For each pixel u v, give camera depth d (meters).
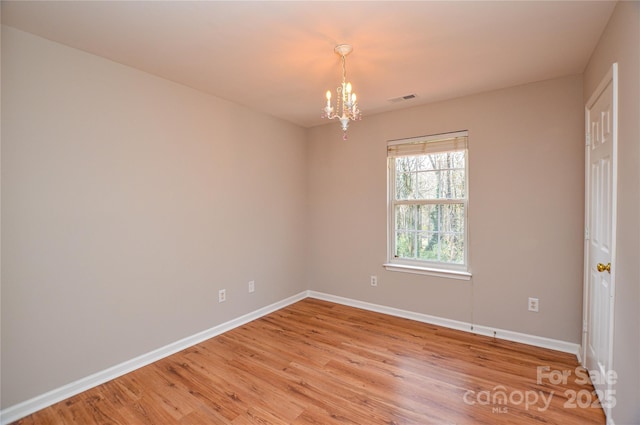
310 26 1.92
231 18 1.83
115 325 2.37
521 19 1.85
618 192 1.65
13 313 1.90
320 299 4.26
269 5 1.71
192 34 2.00
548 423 1.81
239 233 3.38
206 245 3.03
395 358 2.60
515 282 2.92
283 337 3.04
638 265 1.38
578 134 2.63
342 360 2.57
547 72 2.59
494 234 3.01
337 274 4.10
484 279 3.07
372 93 3.06
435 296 3.35
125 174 2.43
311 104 3.37
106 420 1.88
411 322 3.41
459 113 3.18
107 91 2.32
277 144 3.87
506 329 2.97
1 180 1.85
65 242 2.11
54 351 2.06
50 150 2.04
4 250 1.87
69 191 2.13
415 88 2.93
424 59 2.36
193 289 2.92
